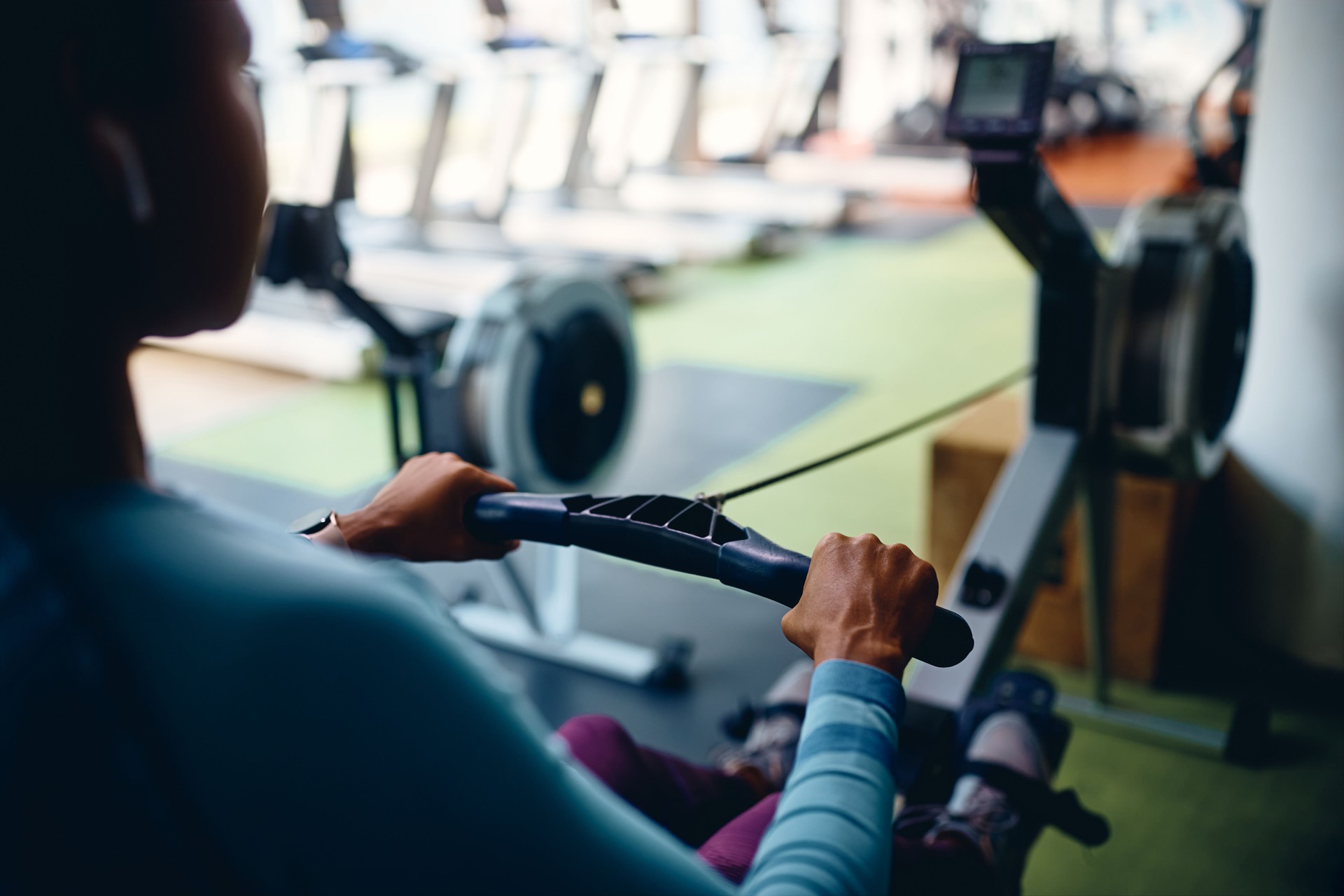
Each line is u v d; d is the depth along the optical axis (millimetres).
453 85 5961
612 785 976
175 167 398
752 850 908
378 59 5289
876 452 3361
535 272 2178
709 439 3520
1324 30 1972
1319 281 2049
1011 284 5461
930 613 591
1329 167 2002
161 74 386
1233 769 1927
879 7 8516
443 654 390
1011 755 1262
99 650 367
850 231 6941
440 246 5891
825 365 4273
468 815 382
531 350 2088
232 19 407
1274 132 2096
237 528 404
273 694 360
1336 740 2004
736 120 12242
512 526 778
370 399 4062
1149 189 7328
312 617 365
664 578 2672
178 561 379
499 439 2078
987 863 1062
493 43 5945
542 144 11234
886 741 515
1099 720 2035
